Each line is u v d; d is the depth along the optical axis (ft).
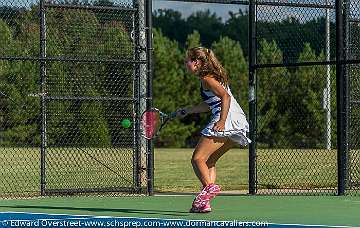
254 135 84.12
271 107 195.21
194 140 293.84
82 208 69.41
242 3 85.30
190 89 295.89
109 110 84.07
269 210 67.62
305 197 79.71
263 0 84.94
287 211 66.90
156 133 72.08
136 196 81.51
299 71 190.70
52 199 77.97
